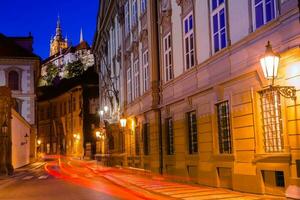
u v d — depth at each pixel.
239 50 14.88
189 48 20.05
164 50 24.02
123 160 35.25
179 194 15.38
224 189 16.25
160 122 24.58
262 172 13.72
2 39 60.72
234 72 15.27
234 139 15.27
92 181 25.62
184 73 20.30
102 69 50.88
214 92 16.92
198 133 18.58
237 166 15.10
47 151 98.81
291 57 11.76
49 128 98.25
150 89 25.50
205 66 17.83
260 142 13.69
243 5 14.69
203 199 13.49
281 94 11.63
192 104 19.34
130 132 32.50
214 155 16.92
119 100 38.06
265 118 13.63
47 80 117.38
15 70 58.84
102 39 48.88
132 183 21.47
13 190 20.62
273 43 12.70
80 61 113.88
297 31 11.54
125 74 34.72
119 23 36.94
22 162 50.34
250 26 14.18
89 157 71.38
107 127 42.56
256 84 13.83
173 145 22.56
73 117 83.31
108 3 41.28
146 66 27.48
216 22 17.05
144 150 28.27
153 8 25.56
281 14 12.16
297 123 11.65
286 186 12.17
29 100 59.03
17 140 45.50
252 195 13.82
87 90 77.88
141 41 28.55
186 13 20.28
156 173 24.48
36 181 26.69
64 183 24.38
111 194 17.36
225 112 16.44
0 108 34.69
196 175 19.27
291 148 11.93
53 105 96.75
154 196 15.52
